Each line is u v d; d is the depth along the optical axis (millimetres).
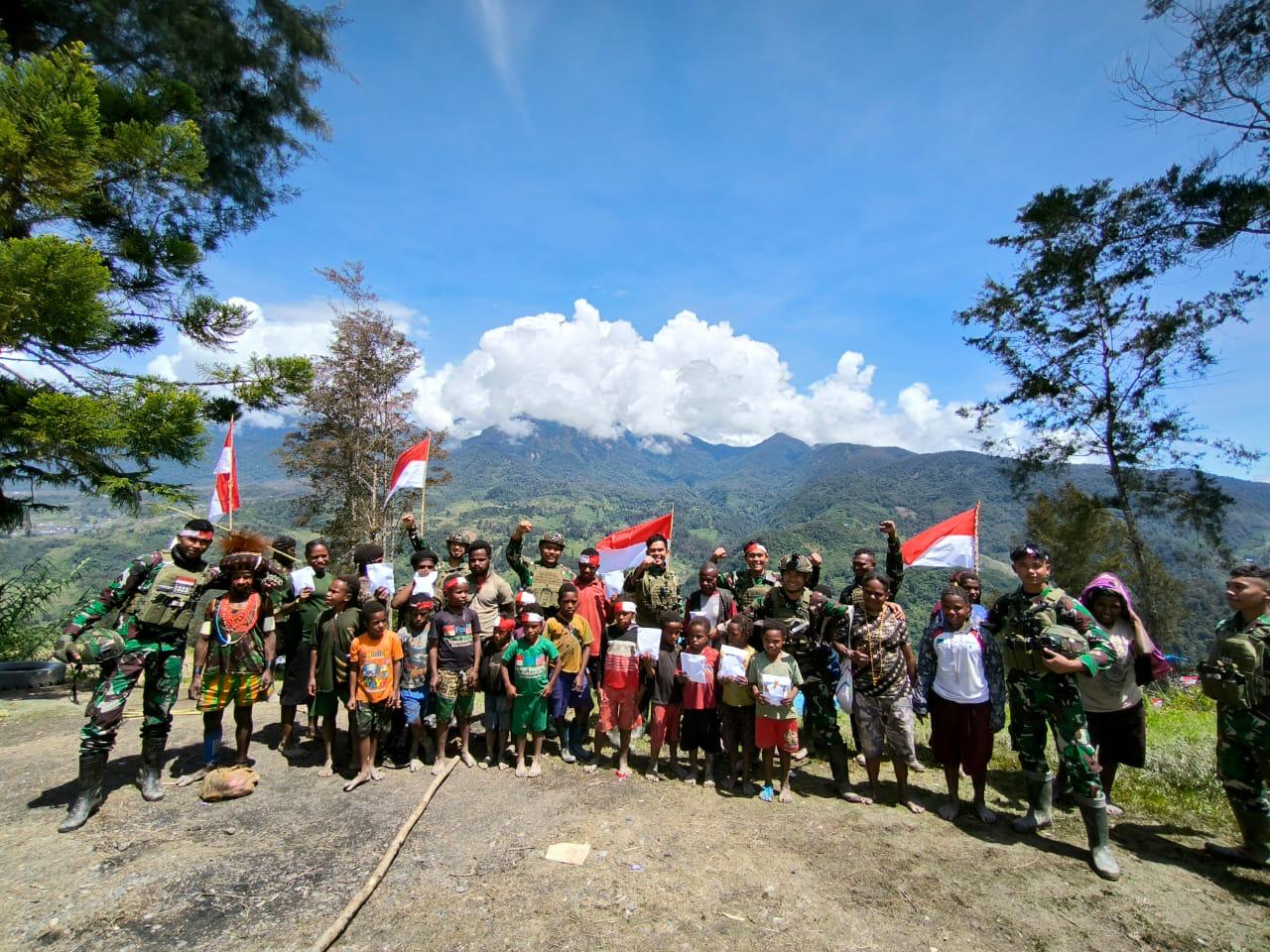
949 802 4234
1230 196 12031
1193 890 3289
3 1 7828
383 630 4418
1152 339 14695
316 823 3715
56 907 2775
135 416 7023
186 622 4055
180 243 8375
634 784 4605
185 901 2865
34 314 6207
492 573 5422
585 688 5180
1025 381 16375
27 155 6355
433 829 3705
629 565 7047
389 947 2609
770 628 4449
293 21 9797
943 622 4383
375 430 21953
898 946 2730
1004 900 3135
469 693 4906
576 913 2883
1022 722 4020
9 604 9078
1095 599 4258
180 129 7477
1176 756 5109
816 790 4656
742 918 2895
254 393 8688
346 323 21484
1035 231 15531
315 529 23984
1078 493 17078
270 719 5859
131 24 8656
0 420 6914
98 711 3615
